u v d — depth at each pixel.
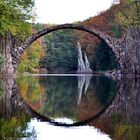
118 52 79.75
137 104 29.75
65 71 156.12
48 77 89.38
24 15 67.12
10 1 61.84
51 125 20.31
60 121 21.88
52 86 53.09
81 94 39.22
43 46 155.75
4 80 64.38
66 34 157.88
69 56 155.88
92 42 138.38
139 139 16.08
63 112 25.92
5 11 61.00
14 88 46.91
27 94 39.69
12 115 23.55
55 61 156.88
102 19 136.12
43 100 33.88
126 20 89.31
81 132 18.12
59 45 157.50
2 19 60.69
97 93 40.16
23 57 122.50
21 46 76.69
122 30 103.62
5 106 28.36
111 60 105.06
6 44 73.69
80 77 88.81
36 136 16.88
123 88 46.69
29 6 67.00
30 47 135.12
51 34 158.38
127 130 18.20
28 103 31.36
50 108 28.17
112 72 99.25
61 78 83.31
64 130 18.77
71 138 16.61
